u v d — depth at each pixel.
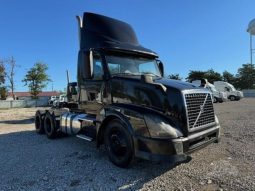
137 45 6.63
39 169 5.43
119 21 6.79
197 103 5.00
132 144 4.97
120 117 5.16
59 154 6.54
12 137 9.34
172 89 4.86
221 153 6.11
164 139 4.48
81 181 4.72
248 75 75.38
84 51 6.14
